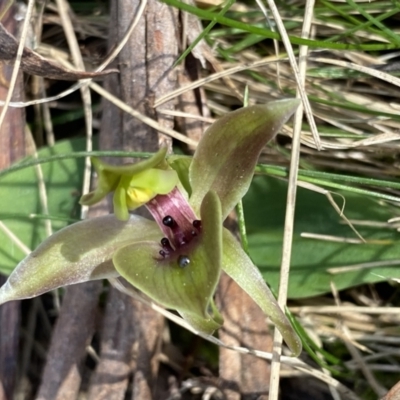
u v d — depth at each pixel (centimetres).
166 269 5
